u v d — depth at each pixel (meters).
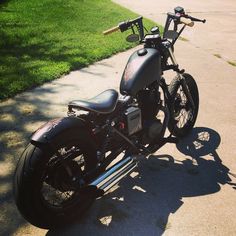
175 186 3.80
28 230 3.17
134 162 3.59
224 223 3.34
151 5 13.05
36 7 11.16
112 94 3.29
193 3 13.84
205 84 6.42
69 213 3.18
